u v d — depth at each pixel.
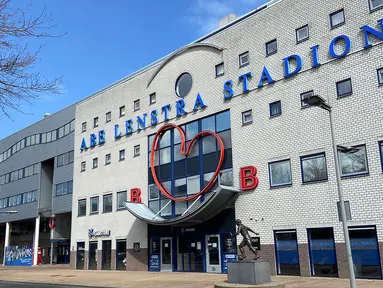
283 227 20.05
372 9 18.38
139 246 27.61
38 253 45.66
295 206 19.78
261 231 20.89
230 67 23.91
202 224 23.91
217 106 24.16
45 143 46.59
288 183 20.31
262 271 14.91
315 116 19.70
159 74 28.59
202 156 24.53
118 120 31.48
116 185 30.47
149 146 28.38
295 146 20.25
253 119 22.23
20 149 51.28
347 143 18.39
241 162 22.39
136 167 29.03
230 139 23.20
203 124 24.84
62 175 42.56
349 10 19.12
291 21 21.36
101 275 24.88
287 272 19.67
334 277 18.00
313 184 19.28
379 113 17.58
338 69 19.16
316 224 18.86
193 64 26.17
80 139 35.03
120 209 29.70
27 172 49.09
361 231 17.44
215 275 21.36
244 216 21.72
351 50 18.80
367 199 17.41
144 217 24.78
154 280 19.97
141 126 29.22
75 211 33.97
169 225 25.48
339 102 18.92
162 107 27.75
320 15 20.19
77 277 24.25
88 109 34.84
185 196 25.11
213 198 20.83
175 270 25.06
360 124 18.09
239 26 23.88
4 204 52.78
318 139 19.44
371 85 17.97
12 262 48.34
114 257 29.41
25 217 47.66
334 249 18.20
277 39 21.83
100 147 32.72
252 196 21.59
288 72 21.00
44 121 47.47
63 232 45.53
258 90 22.27
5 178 53.81
